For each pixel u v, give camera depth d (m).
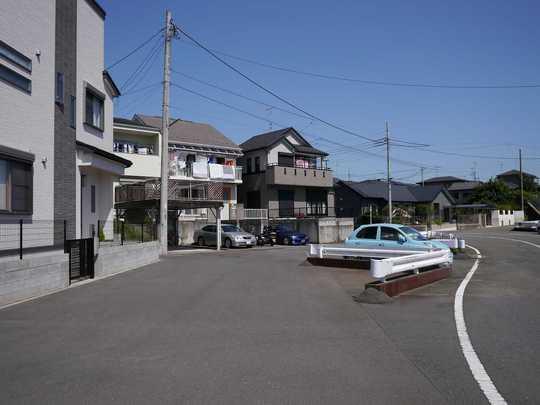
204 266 17.14
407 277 11.31
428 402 4.49
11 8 11.71
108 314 8.57
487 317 8.30
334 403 4.46
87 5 16.45
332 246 17.02
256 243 32.84
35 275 10.59
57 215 13.81
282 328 7.48
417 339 6.81
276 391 4.76
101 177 18.30
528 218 71.06
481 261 19.41
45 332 7.25
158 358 5.89
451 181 88.88
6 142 11.46
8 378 5.18
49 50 13.48
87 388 4.86
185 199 25.77
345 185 55.53
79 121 15.80
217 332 7.22
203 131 40.44
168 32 22.64
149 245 18.72
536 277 14.05
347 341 6.70
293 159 44.25
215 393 4.70
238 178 38.34
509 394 4.69
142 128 32.75
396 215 48.88
